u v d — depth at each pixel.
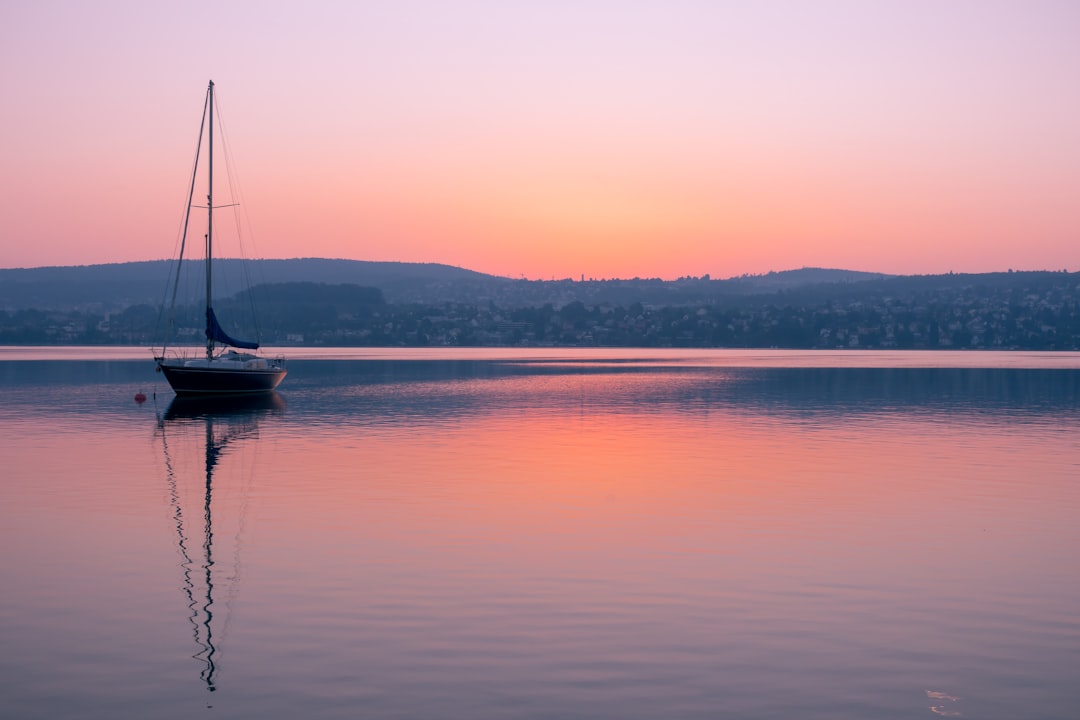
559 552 21.55
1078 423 53.31
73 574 19.62
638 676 14.34
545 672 14.48
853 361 184.38
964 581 19.30
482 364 158.00
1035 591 18.64
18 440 44.06
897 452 39.88
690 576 19.56
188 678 14.23
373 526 24.31
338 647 15.45
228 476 32.78
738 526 24.52
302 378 106.50
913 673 14.50
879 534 23.59
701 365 156.50
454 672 14.47
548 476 32.88
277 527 24.19
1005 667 14.74
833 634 16.14
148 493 29.34
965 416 57.97
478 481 31.77
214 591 18.44
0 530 23.78
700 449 40.78
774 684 14.08
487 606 17.53
